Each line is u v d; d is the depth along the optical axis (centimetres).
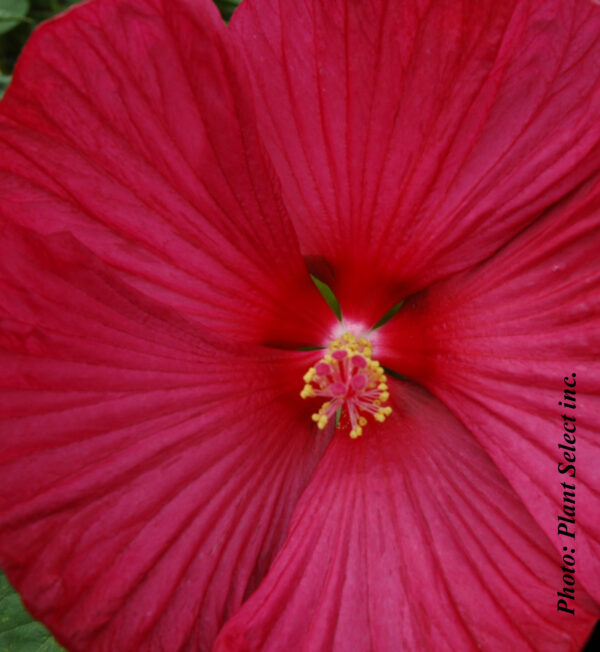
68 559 26
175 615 28
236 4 33
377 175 28
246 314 30
